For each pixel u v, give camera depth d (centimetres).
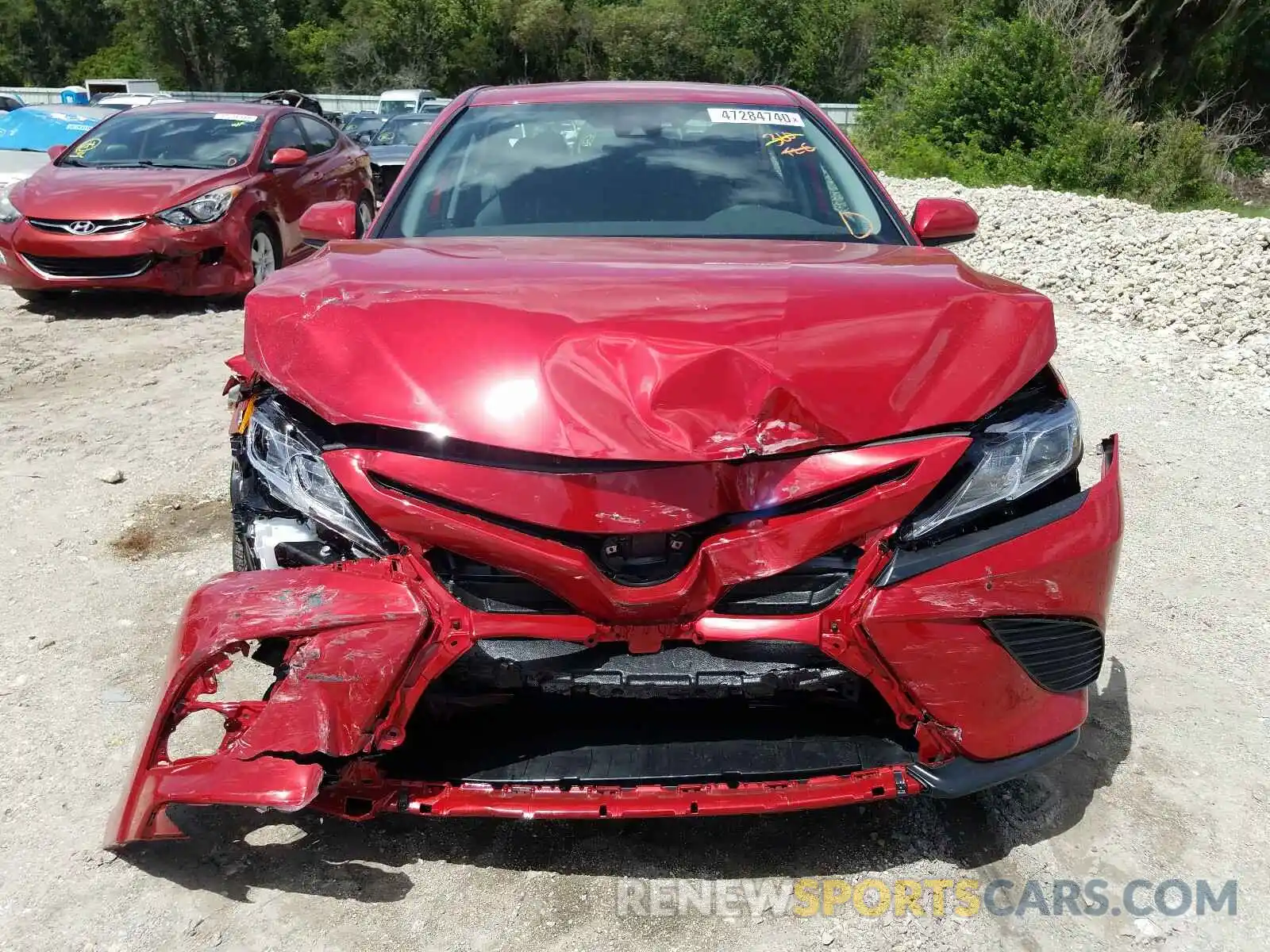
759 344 213
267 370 220
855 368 211
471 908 216
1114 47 2098
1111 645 332
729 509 200
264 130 898
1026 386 226
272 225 865
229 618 200
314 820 240
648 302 227
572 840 237
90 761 262
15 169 1117
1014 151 1897
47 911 212
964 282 246
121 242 754
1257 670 318
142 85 3600
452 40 5784
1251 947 210
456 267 255
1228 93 2388
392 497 201
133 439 509
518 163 342
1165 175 1881
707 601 200
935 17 4478
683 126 358
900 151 1941
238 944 205
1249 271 771
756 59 5250
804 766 207
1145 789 259
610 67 5631
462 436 199
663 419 200
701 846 236
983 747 207
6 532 398
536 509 197
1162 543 407
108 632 326
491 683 205
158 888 219
